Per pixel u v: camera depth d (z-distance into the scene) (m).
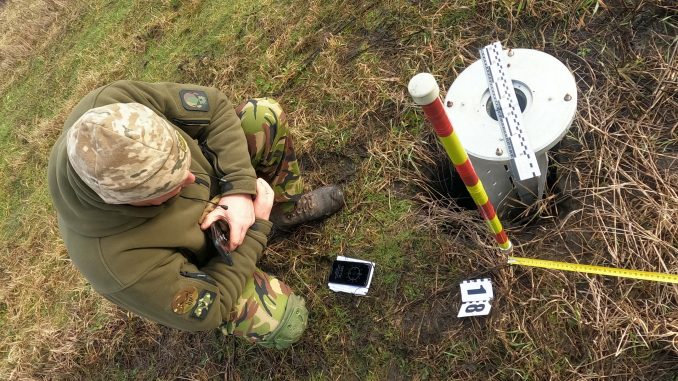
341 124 2.54
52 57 5.23
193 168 1.71
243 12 3.46
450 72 2.39
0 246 3.92
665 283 1.69
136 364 2.61
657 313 1.68
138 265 1.51
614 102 2.01
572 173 1.99
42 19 5.82
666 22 2.06
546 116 1.69
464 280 1.94
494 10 2.38
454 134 1.19
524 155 1.65
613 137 1.94
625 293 1.72
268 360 2.21
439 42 2.47
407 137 2.32
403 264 2.09
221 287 1.69
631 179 1.86
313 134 2.59
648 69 2.02
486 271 1.92
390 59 2.56
